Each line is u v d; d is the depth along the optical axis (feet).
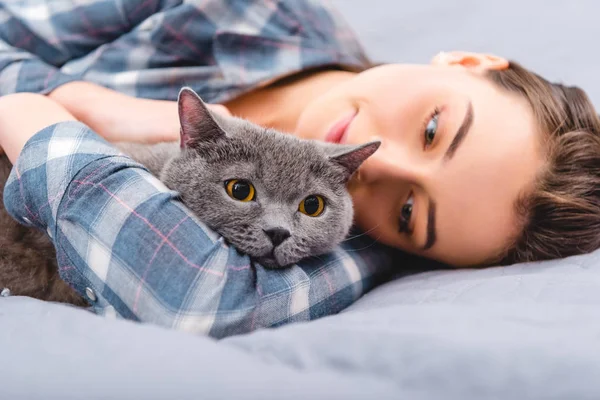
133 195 3.15
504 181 4.08
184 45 5.35
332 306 3.75
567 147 4.30
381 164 4.17
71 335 2.53
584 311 2.75
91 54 5.48
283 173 3.50
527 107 4.37
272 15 5.54
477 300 3.23
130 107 4.71
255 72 5.21
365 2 8.07
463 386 2.07
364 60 6.25
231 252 3.27
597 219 4.24
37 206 3.27
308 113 4.65
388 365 2.20
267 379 2.12
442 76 4.48
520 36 7.32
